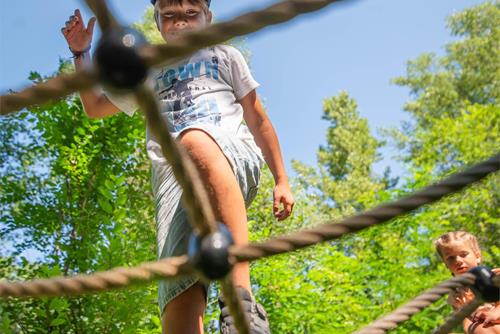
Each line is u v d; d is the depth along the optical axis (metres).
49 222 7.84
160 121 0.94
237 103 2.94
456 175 1.18
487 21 27.50
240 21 0.85
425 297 1.48
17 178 8.69
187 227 2.59
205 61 2.94
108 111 3.12
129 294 6.48
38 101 0.92
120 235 6.65
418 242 9.11
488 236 11.67
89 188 7.92
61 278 1.10
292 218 12.38
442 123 14.54
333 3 0.88
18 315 7.12
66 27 2.77
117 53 0.84
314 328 7.83
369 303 8.56
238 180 2.68
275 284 7.79
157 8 3.05
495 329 3.54
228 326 2.25
